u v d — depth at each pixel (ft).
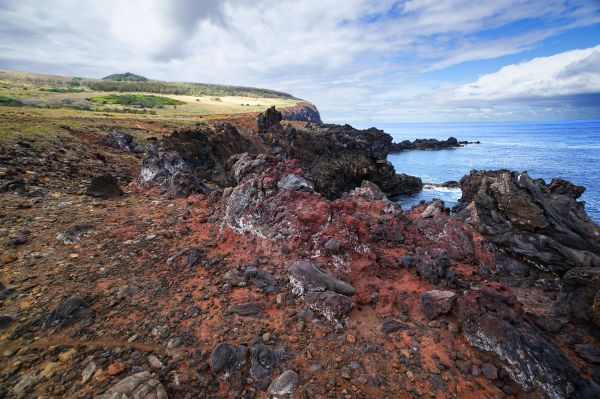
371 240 31.76
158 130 150.61
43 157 63.36
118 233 32.45
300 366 17.20
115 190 46.96
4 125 83.87
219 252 29.01
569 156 248.93
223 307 21.49
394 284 25.57
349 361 17.63
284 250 26.84
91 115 178.91
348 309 21.42
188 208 40.70
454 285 25.94
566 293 24.14
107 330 18.85
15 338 17.87
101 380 15.31
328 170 169.99
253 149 157.17
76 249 28.63
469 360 17.97
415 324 20.89
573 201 42.16
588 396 15.69
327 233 28.09
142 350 17.48
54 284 23.02
